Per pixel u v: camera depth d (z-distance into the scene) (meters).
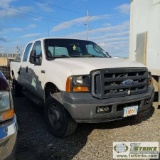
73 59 5.03
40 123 5.51
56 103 4.53
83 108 4.09
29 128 5.18
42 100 5.70
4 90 2.71
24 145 4.29
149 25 6.35
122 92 4.42
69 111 4.20
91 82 4.20
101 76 4.19
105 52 6.36
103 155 3.86
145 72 4.82
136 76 4.65
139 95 4.61
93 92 4.18
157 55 6.04
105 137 4.59
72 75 4.25
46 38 5.95
